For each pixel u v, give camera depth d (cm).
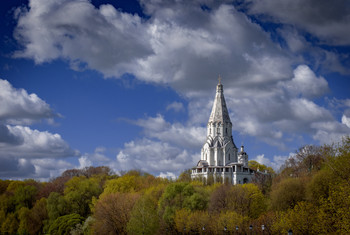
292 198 12144
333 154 10300
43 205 16888
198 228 11431
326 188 11281
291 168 18838
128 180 17950
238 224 10656
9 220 16550
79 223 14212
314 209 9769
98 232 13062
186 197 13250
